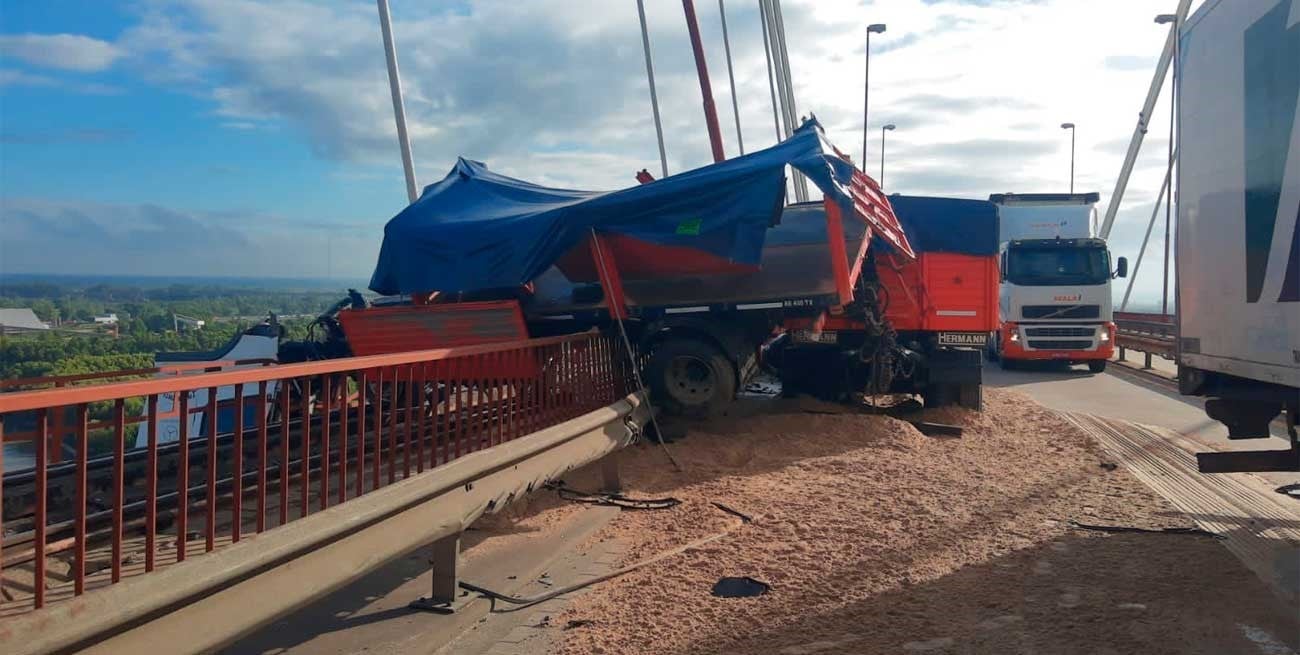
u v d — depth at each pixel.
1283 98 5.58
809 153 9.34
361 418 5.08
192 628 3.38
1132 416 13.53
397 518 4.57
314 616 5.08
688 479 8.23
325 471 4.68
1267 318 5.80
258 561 3.59
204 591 3.37
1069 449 9.77
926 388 12.25
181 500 3.86
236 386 4.07
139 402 7.58
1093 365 21.83
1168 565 5.61
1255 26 5.96
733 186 9.42
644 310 10.17
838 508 7.12
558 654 4.53
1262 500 7.45
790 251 10.57
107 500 6.79
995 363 24.61
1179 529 6.44
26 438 6.60
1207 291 6.78
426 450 7.64
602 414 7.46
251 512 6.85
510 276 10.01
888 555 5.89
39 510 3.21
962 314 11.95
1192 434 11.38
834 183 8.78
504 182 12.44
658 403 10.26
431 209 11.37
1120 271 21.28
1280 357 5.63
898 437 9.99
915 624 4.73
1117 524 6.62
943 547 6.05
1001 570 5.56
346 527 4.08
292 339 13.30
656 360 10.23
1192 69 7.10
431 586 5.54
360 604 5.26
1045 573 5.49
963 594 5.15
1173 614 4.78
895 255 11.92
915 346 12.26
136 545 5.84
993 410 12.61
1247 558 5.76
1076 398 16.20
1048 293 21.27
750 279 10.09
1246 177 6.12
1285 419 6.53
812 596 5.19
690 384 10.30
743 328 10.62
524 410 7.52
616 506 7.34
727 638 4.64
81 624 2.91
